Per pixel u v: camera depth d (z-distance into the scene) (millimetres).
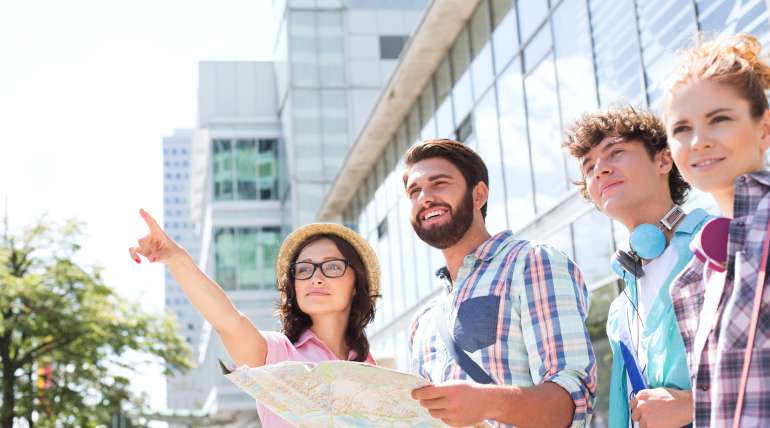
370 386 2713
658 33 8719
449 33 15977
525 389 2861
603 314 10125
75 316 22859
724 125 2387
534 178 12430
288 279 4160
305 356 3943
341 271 4062
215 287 3600
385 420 2754
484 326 3344
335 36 36000
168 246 3512
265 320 38875
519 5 12961
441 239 3596
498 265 3439
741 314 2135
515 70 13164
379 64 35750
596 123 3365
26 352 23281
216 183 40031
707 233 2289
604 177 3324
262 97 41844
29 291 22188
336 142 35062
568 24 11117
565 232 11328
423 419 2770
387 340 21312
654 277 3146
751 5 7188
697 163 2418
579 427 2986
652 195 3277
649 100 8984
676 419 2768
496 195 14211
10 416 22156
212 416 39312
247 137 40375
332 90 35406
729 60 2426
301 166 34812
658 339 3012
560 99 11445
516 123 13156
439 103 17312
